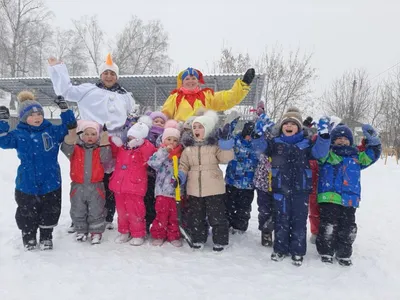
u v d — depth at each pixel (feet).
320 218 12.86
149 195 14.65
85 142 13.73
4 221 15.81
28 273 10.65
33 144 12.53
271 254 12.84
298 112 13.48
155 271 11.14
